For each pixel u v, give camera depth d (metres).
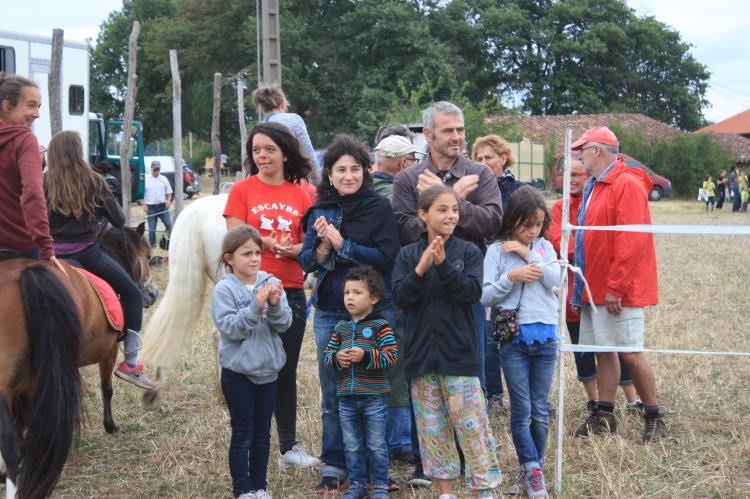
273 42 15.50
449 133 4.61
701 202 36.16
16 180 4.10
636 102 57.09
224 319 4.17
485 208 4.56
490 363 6.02
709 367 7.13
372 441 4.34
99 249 5.25
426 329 4.10
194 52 40.03
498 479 4.12
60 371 3.72
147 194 15.27
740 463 4.87
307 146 5.81
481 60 50.84
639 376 5.25
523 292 4.39
